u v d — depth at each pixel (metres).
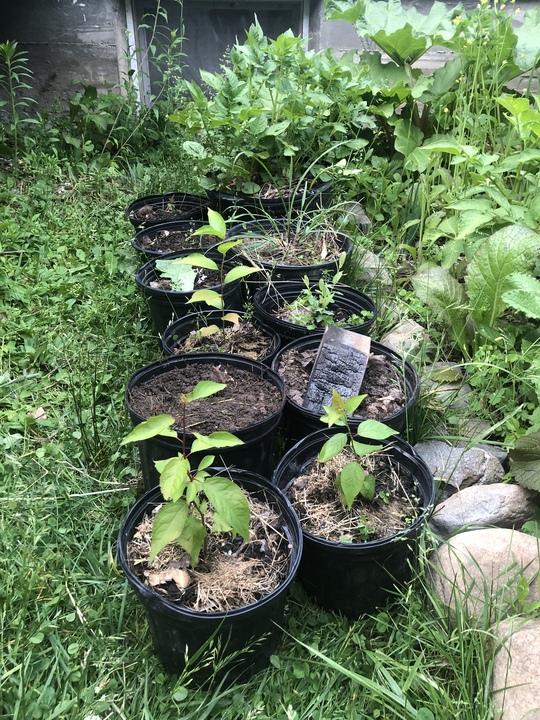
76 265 1.63
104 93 2.39
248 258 1.35
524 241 1.18
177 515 0.72
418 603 0.88
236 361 1.10
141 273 1.42
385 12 1.96
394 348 1.30
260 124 1.51
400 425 1.07
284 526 0.87
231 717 0.76
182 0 2.32
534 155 1.30
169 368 1.09
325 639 0.86
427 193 1.63
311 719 0.77
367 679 0.76
